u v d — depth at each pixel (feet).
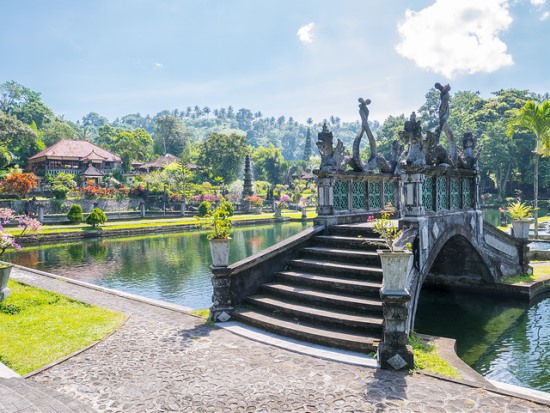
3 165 187.83
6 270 33.63
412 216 28.78
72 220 122.52
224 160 270.26
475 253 40.16
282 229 130.00
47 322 28.04
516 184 213.46
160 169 252.83
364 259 29.22
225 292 28.09
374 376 18.76
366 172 39.06
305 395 16.99
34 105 311.27
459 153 38.47
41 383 18.53
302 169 329.11
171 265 65.82
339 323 23.94
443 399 16.47
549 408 15.64
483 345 29.71
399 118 275.39
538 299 41.39
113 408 16.19
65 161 210.38
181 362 20.83
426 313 37.60
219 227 28.43
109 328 26.63
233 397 16.96
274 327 25.17
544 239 82.64
